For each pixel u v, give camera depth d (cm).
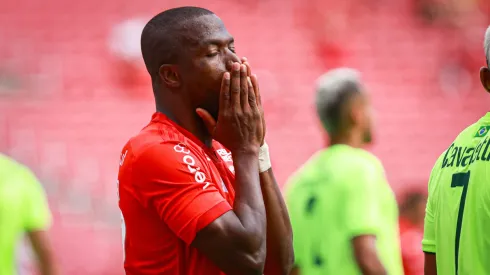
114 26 4819
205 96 1023
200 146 1048
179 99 1037
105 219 3941
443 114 4888
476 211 1070
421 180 4600
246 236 959
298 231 1634
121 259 3791
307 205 1625
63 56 4691
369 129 1659
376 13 5116
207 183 990
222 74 1018
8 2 4869
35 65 4625
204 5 5084
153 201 995
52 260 1919
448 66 5028
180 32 1019
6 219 1853
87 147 4356
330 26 5016
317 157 1677
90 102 4522
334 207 1579
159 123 1043
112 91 4588
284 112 4675
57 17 4856
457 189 1105
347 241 1559
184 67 1020
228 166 1090
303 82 4841
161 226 1005
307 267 1616
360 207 1552
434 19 5125
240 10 5097
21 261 1952
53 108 4469
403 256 2647
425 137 4794
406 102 4900
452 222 1106
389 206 1609
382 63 5003
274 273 1064
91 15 4866
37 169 4181
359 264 1544
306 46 4981
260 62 4900
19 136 4341
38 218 1902
